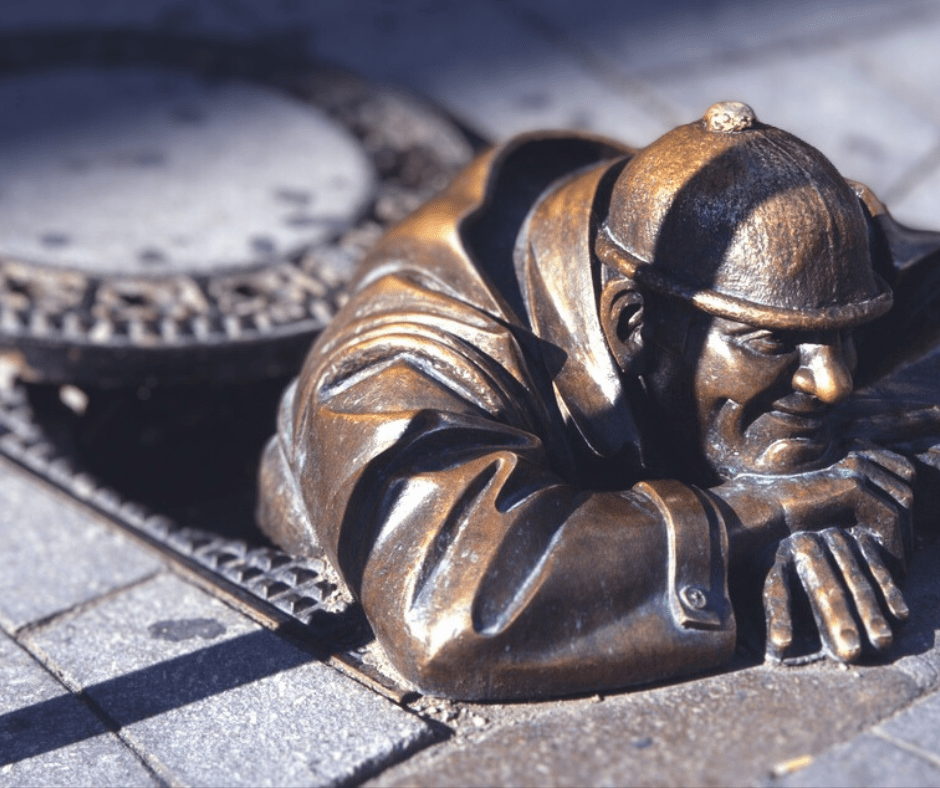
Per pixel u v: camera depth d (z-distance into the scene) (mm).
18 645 3656
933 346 3820
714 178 3178
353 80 7203
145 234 5656
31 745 3230
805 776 2957
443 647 3064
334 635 3576
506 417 3336
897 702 3184
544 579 3082
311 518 3441
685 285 3189
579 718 3186
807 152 3217
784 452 3354
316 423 3410
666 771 2996
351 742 3160
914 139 7262
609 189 3607
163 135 6520
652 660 3146
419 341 3406
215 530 5066
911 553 3557
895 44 8328
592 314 3414
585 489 3488
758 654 3342
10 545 4148
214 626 3676
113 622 3736
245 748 3170
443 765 3082
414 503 3176
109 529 4238
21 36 7379
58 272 5309
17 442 4781
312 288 5363
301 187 6133
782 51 8164
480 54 7996
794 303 3111
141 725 3271
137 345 4914
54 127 6543
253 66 7277
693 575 3186
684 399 3363
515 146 3932
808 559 3305
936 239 3838
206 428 5395
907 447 3686
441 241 3656
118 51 7309
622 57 8016
